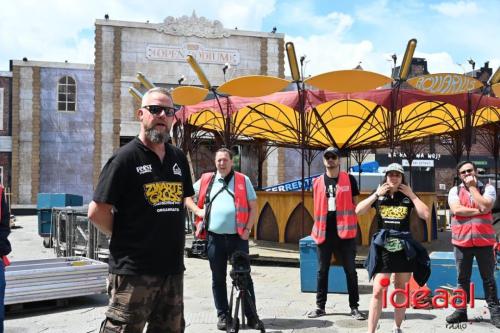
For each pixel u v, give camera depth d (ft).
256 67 98.43
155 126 10.44
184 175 11.32
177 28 95.20
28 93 90.68
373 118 48.32
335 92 32.73
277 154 98.22
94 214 10.32
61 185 91.35
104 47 92.79
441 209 83.97
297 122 45.01
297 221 39.04
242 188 18.53
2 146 89.76
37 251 40.68
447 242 42.91
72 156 91.91
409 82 31.24
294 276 29.45
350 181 20.53
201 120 49.34
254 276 29.45
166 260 10.48
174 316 10.92
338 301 22.77
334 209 20.17
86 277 21.68
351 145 63.36
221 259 18.31
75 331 17.98
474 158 118.52
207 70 96.27
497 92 33.40
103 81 92.94
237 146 66.80
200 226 18.49
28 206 89.66
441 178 116.57
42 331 17.94
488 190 18.62
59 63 91.97
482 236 18.54
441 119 45.29
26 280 20.17
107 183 10.23
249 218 18.45
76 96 92.32
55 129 91.56
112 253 10.51
